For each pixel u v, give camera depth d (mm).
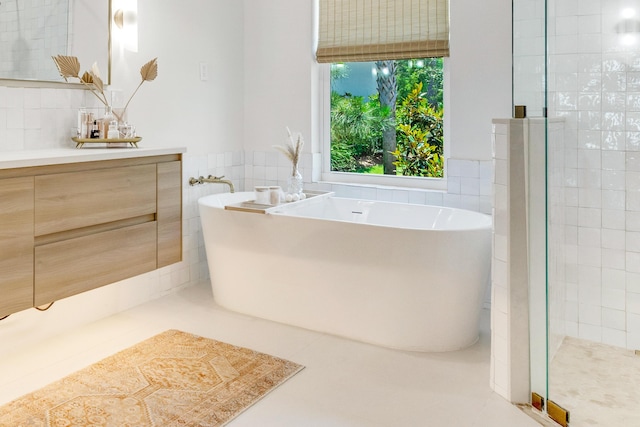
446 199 3426
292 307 3086
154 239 2703
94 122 2846
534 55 2137
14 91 2635
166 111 3484
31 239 2133
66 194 2256
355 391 2336
